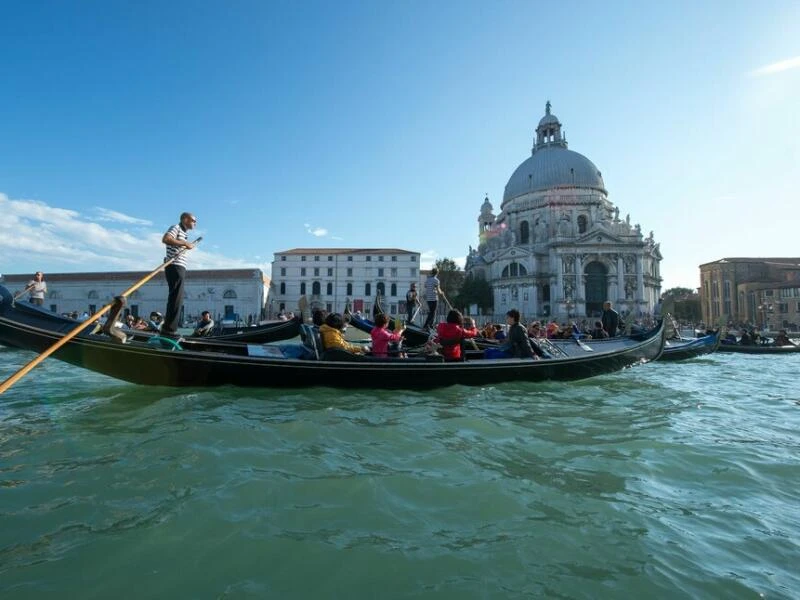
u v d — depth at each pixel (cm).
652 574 279
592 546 309
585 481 418
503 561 288
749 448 532
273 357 789
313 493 372
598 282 6931
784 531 338
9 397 691
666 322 1283
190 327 5156
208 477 396
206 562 276
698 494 400
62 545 289
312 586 259
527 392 845
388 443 505
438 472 425
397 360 836
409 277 8088
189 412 607
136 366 683
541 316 7069
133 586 252
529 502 371
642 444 531
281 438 507
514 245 7550
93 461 429
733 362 1869
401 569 276
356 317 1310
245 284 6919
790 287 6794
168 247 764
